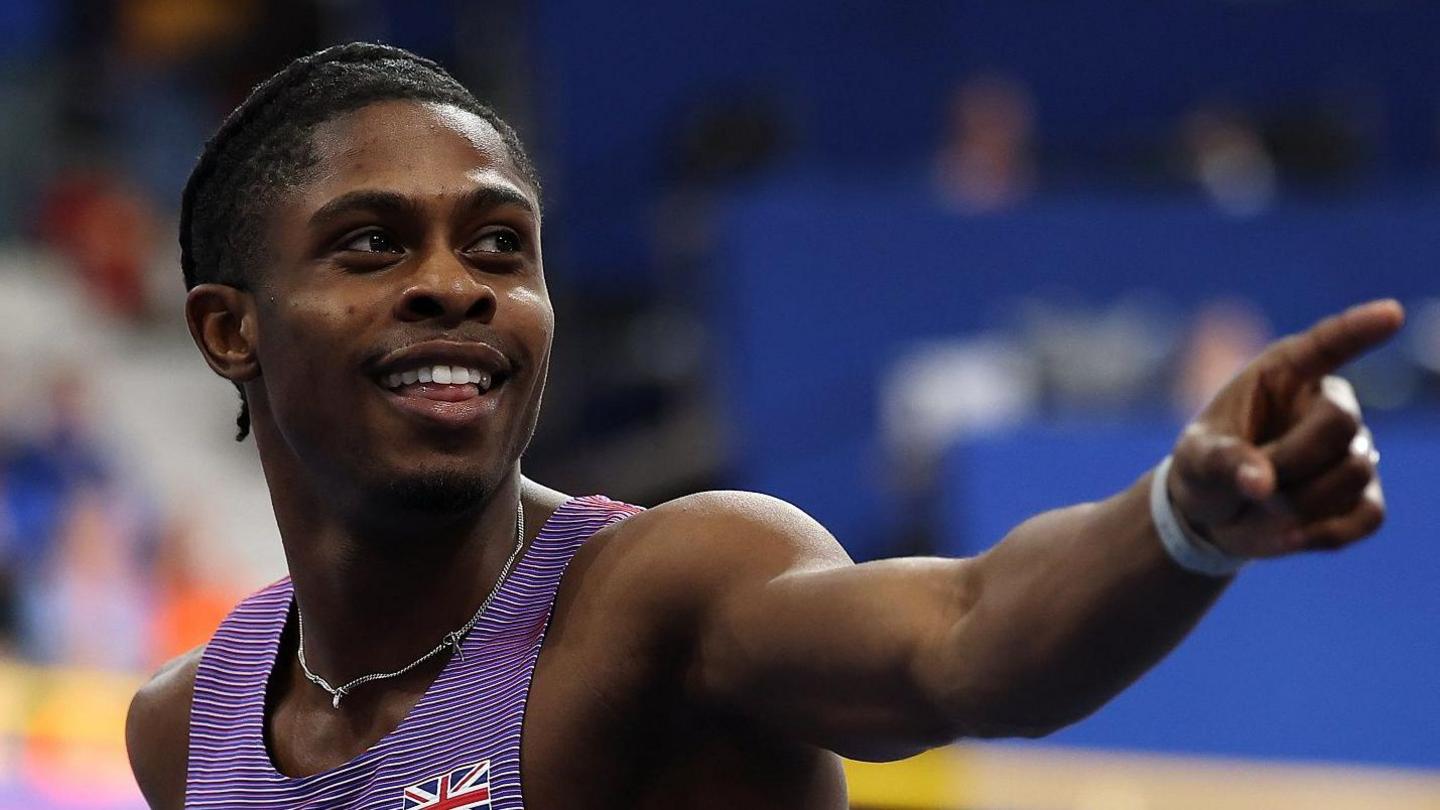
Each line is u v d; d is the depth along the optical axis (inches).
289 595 159.5
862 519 563.2
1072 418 524.4
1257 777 395.2
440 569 143.6
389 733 142.5
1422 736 415.5
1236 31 721.0
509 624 141.6
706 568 132.1
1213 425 97.3
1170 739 418.0
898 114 687.1
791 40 677.9
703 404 586.9
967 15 697.0
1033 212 590.2
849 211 580.4
